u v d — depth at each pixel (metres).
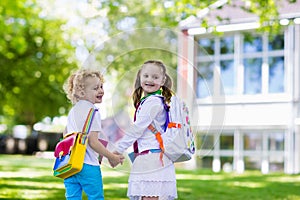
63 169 3.90
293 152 12.59
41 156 19.64
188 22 12.63
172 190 4.02
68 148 3.93
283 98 12.79
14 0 15.01
